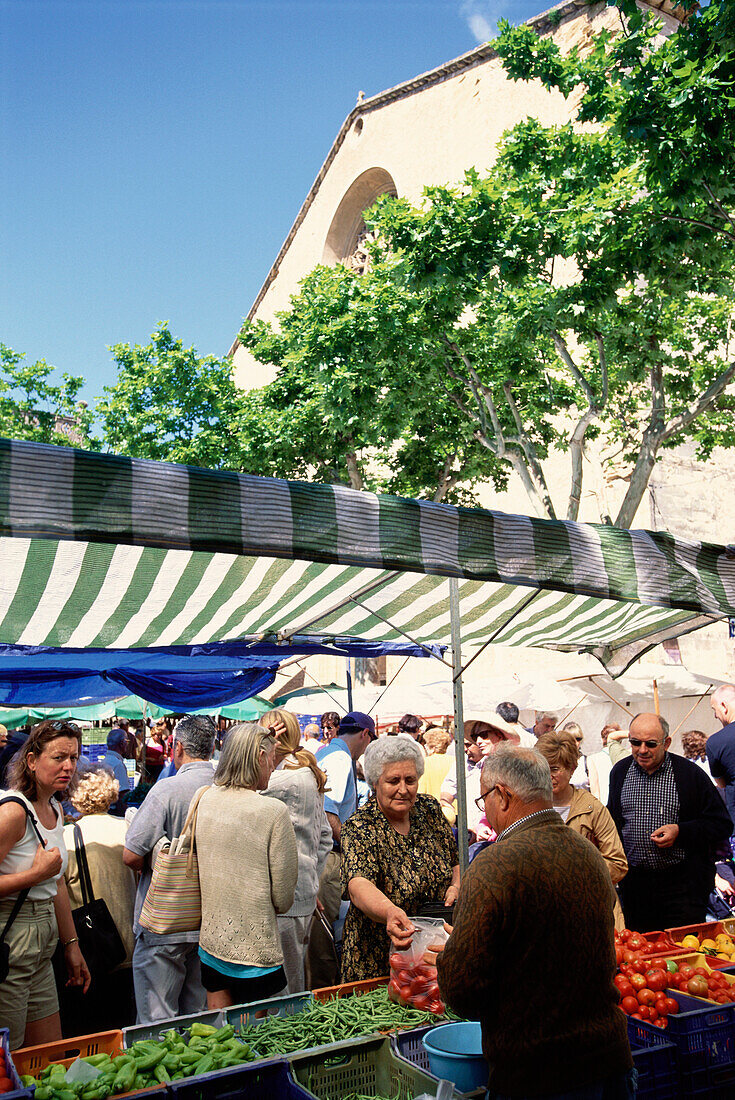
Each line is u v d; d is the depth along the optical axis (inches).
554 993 87.5
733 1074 117.9
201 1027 115.3
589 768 341.4
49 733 152.8
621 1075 89.2
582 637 262.1
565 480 757.3
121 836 188.9
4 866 139.3
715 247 409.4
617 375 548.7
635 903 196.5
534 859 90.5
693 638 687.1
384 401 583.5
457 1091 98.5
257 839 148.5
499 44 440.5
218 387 797.2
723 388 522.0
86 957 172.7
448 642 288.0
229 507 111.4
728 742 228.1
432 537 129.3
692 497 707.4
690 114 339.6
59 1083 98.2
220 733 671.8
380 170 1142.3
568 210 447.5
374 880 142.0
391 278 521.3
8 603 188.1
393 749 146.2
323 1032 114.2
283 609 220.2
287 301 1376.7
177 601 199.3
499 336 518.6
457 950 88.5
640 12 369.4
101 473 102.4
